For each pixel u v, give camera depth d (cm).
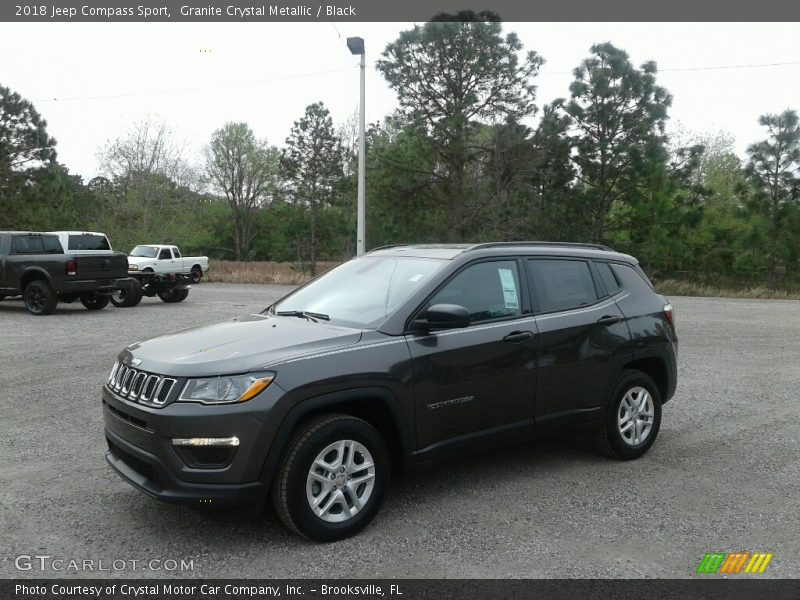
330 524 393
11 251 1608
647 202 2648
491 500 464
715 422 686
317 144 4341
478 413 461
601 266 568
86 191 4728
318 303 496
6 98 3853
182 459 371
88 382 834
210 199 6625
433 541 399
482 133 2598
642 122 2558
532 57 2527
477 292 480
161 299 2083
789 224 2541
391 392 416
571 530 416
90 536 402
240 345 406
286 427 378
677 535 411
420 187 2633
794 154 2531
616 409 544
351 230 3534
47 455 552
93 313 1652
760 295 2561
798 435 639
